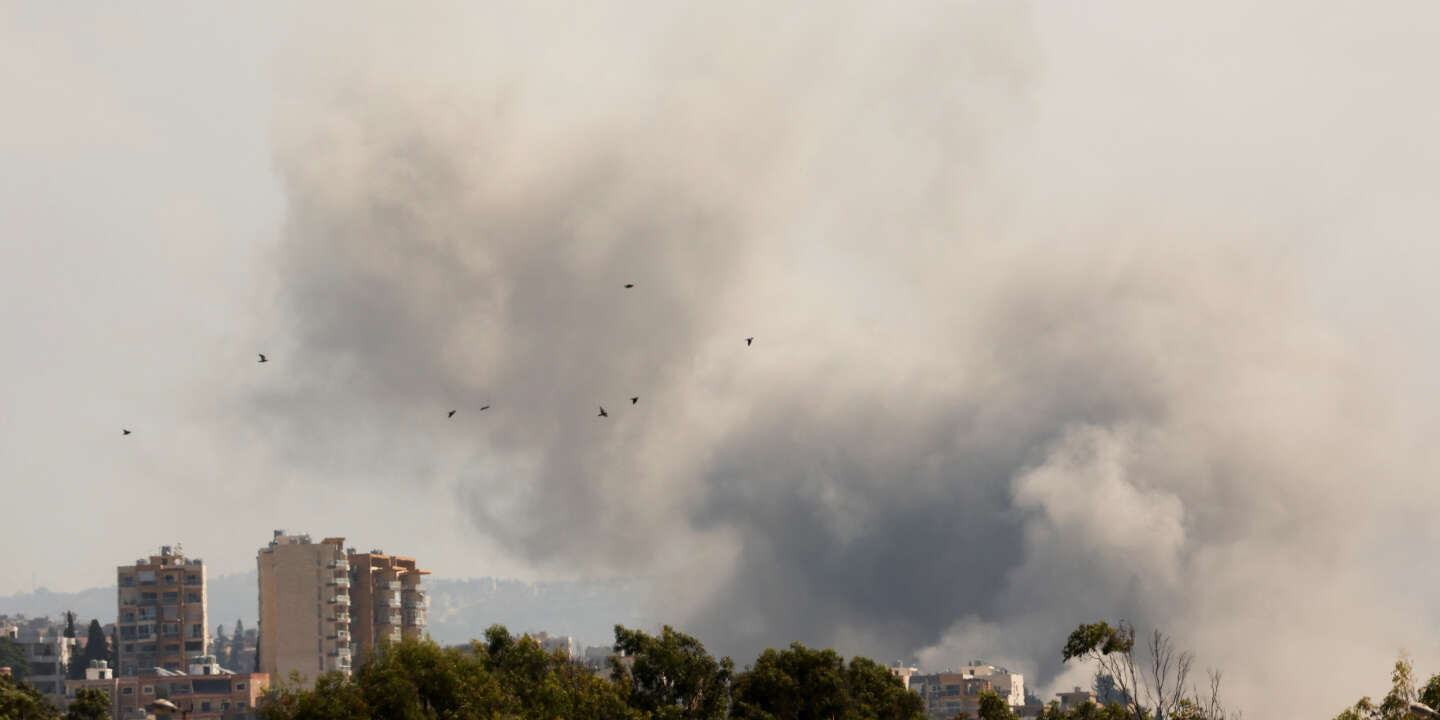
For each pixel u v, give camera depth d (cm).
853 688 8669
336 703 6350
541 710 7206
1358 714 6066
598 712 7525
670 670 8169
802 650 8612
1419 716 4869
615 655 8338
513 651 7775
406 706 6506
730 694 8425
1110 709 7994
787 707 8325
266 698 6712
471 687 6812
